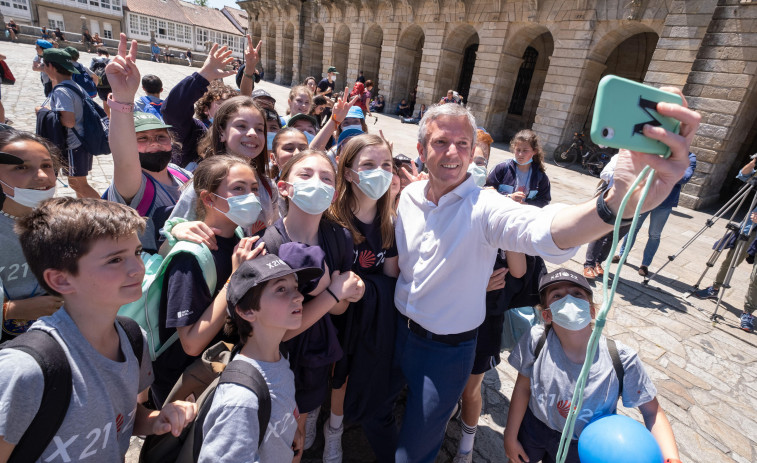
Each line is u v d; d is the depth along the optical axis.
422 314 1.79
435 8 19.55
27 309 1.68
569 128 15.55
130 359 1.34
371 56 25.23
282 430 1.45
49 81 6.76
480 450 2.52
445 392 1.78
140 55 30.81
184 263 1.55
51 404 1.06
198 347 1.52
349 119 3.90
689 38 11.10
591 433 1.53
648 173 0.92
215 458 1.23
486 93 18.00
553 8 15.10
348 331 1.95
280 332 1.46
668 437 1.64
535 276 2.14
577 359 1.79
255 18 37.16
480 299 1.79
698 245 7.46
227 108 2.43
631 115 0.80
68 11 42.34
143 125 2.19
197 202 1.88
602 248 5.18
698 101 10.63
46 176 1.81
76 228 1.11
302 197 1.71
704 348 4.08
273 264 1.41
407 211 1.93
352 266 1.96
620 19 13.38
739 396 3.40
